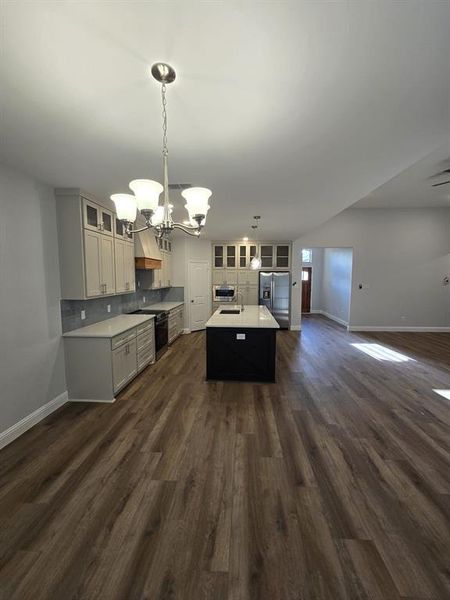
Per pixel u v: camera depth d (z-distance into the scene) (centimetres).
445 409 312
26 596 129
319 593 130
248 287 761
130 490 192
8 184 250
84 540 156
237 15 107
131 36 116
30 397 276
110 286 378
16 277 260
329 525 165
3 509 177
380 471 212
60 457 228
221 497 186
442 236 715
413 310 734
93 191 320
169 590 131
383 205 691
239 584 134
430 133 194
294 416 295
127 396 344
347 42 119
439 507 179
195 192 169
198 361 481
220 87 145
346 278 798
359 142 207
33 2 101
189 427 273
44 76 136
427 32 114
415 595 129
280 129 188
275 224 527
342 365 463
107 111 166
